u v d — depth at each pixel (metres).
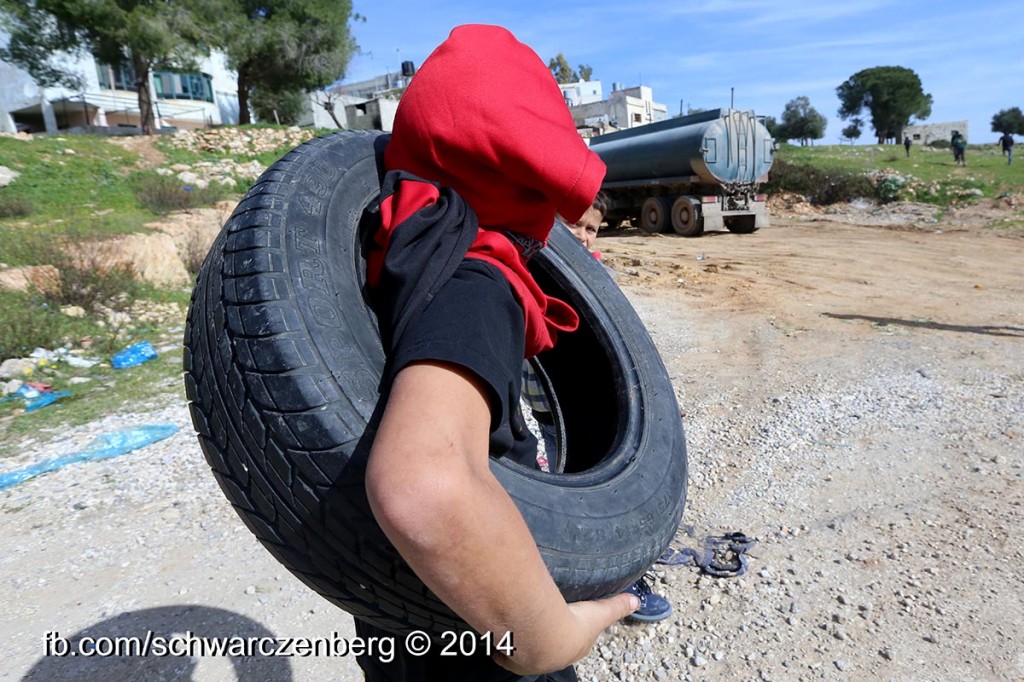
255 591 3.62
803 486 4.54
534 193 1.28
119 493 4.90
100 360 8.49
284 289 1.20
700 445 5.29
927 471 4.65
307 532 1.12
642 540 1.49
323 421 1.08
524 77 1.26
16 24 25.28
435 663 1.45
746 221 20.31
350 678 2.98
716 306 10.57
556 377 2.41
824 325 9.02
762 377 6.81
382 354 1.23
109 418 6.52
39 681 3.03
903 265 14.28
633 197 22.03
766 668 2.96
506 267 1.21
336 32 30.09
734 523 4.11
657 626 3.23
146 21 23.56
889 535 3.88
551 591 0.95
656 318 9.72
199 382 1.22
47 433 6.18
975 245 17.03
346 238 1.39
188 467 5.30
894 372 6.75
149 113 26.61
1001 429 5.21
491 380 0.95
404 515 0.80
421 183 1.25
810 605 3.32
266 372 1.11
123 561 3.98
